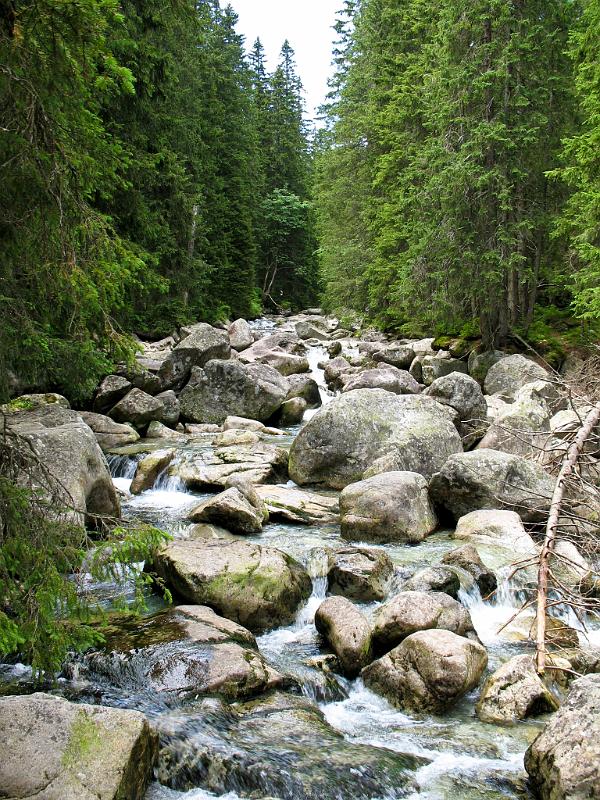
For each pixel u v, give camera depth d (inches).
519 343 917.2
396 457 457.1
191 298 1250.0
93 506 362.9
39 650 166.6
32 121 159.8
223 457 515.8
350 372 953.5
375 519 374.3
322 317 1866.4
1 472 184.7
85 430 376.8
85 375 479.5
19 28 154.6
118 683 218.7
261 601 278.7
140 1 589.6
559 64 889.5
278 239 2172.7
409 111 1088.8
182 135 1085.8
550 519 310.5
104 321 230.2
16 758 152.9
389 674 237.3
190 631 244.5
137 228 691.4
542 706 226.4
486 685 233.9
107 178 412.8
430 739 211.2
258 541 364.2
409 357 975.0
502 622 297.6
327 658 252.8
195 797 173.8
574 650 264.4
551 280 950.4
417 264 888.9
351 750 199.0
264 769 182.5
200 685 215.9
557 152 870.4
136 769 163.9
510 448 492.4
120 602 199.9
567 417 533.0
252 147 1975.9
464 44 869.2
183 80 1249.4
